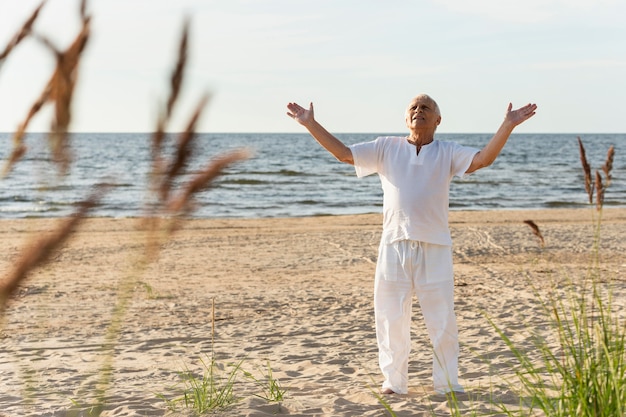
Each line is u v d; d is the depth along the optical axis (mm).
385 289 4801
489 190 39531
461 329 7605
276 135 160000
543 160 69188
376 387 5266
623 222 21812
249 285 11117
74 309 9102
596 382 3129
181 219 742
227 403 4684
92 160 61250
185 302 9680
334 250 15445
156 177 718
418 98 4699
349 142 185375
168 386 5383
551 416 3346
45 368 6160
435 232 4641
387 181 4746
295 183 41781
